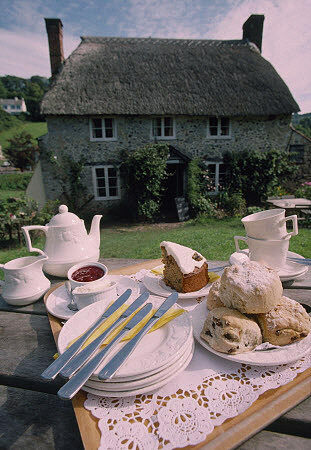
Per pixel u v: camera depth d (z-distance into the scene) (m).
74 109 9.55
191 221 10.05
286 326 0.92
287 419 0.78
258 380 0.85
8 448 0.76
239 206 10.59
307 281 1.60
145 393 0.82
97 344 0.91
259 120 11.12
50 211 9.23
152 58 11.38
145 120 10.52
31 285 1.45
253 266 1.09
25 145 26.48
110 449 0.67
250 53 12.48
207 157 11.12
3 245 7.51
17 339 1.20
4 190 20.72
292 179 11.79
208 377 0.87
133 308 1.14
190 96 10.44
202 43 12.69
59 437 0.79
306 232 7.16
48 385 0.98
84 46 11.38
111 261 2.18
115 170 10.84
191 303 1.33
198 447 0.67
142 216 10.52
